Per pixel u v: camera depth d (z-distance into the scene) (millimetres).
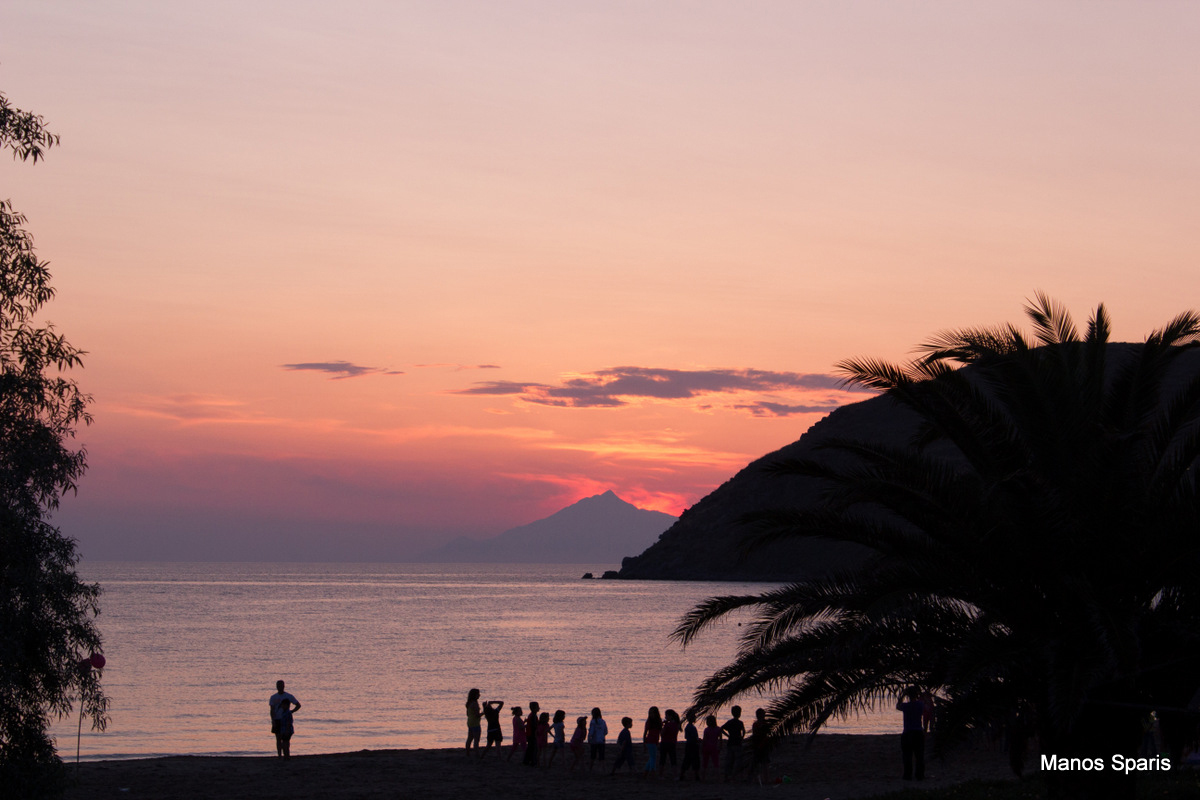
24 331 13523
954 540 11070
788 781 20359
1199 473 10375
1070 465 10789
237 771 22062
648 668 61688
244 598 164125
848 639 10492
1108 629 9359
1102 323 11469
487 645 79125
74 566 14539
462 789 19719
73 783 15148
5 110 13344
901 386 11016
